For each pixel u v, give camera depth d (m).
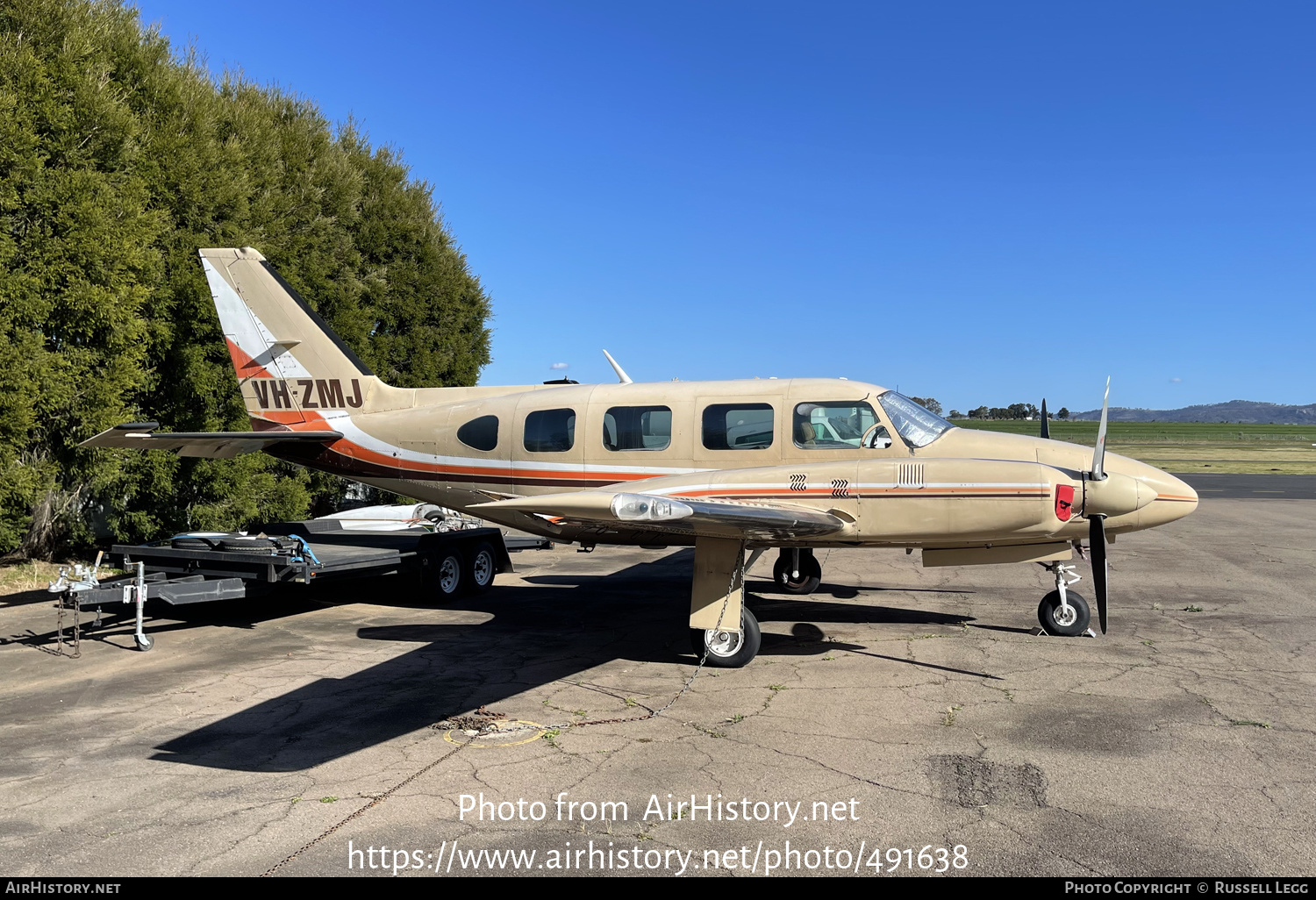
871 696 6.12
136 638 7.77
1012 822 4.06
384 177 18.52
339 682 6.69
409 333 18.34
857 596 10.20
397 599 10.42
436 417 9.56
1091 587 10.70
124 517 12.54
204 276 12.50
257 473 14.19
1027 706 5.82
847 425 7.95
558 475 8.90
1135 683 6.34
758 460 8.18
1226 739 5.11
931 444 7.80
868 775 4.66
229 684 6.62
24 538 12.34
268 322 10.14
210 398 12.82
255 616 9.44
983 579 11.51
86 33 11.19
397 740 5.34
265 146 15.03
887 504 6.91
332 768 4.88
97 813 4.28
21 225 10.26
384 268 17.88
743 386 8.50
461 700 6.18
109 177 11.01
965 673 6.71
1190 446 73.19
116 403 10.87
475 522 12.57
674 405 8.55
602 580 12.01
